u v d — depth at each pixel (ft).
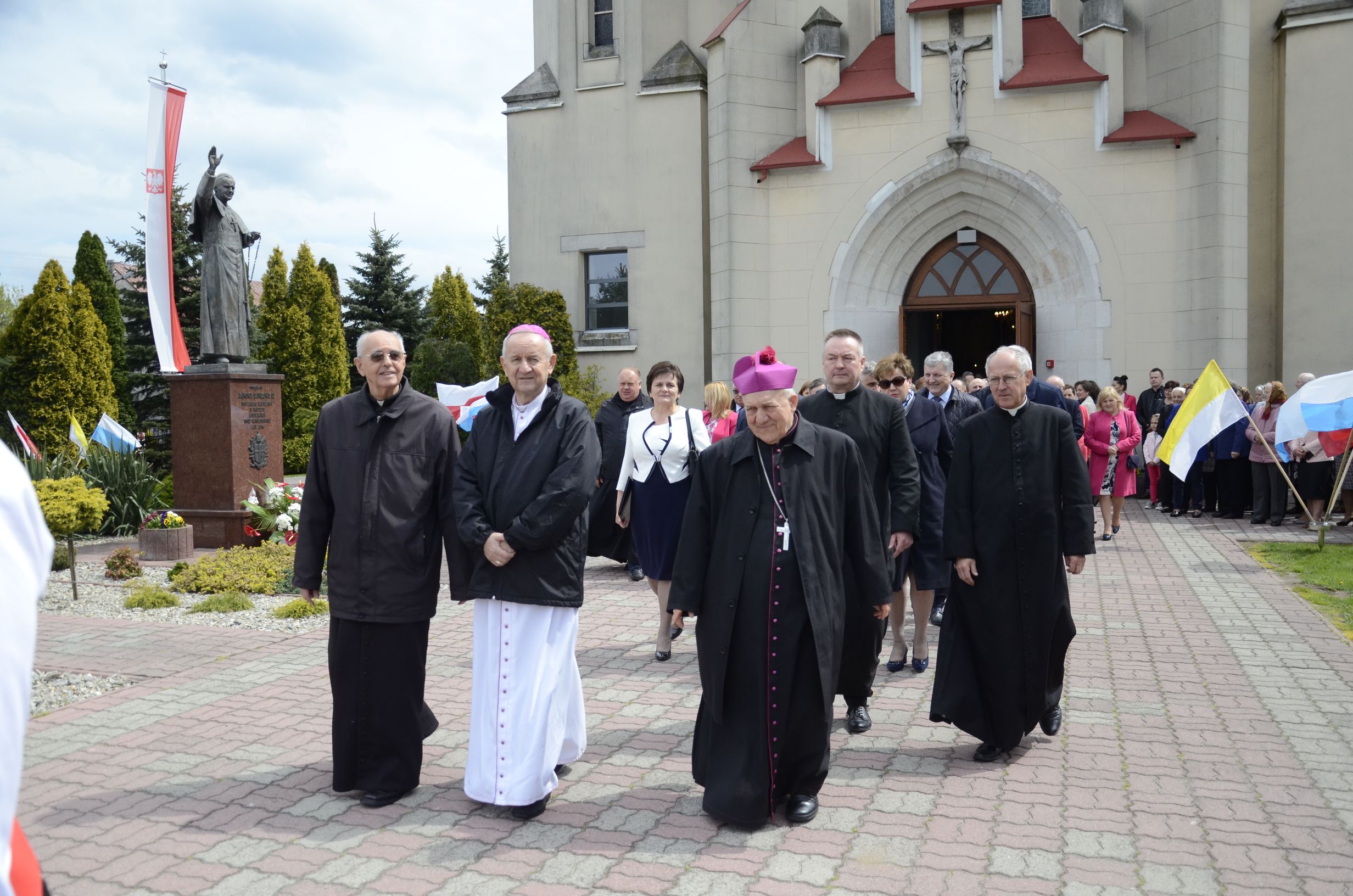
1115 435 37.73
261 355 85.25
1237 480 43.96
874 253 53.01
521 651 13.19
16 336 54.95
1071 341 50.75
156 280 38.11
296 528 32.83
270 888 11.11
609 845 12.18
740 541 12.69
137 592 28.14
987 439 15.57
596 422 28.48
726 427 29.40
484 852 12.02
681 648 22.49
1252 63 52.16
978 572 15.28
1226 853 11.73
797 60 54.70
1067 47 51.39
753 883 11.11
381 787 13.48
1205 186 47.62
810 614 12.42
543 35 59.98
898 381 21.03
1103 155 49.29
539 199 59.52
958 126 50.67
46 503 27.68
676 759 15.26
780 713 12.49
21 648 3.51
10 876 3.85
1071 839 12.17
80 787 14.21
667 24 57.88
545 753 12.98
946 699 15.20
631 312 57.93
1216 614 24.97
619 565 34.96
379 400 14.15
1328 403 33.86
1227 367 47.39
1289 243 50.29
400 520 13.62
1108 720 16.84
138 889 11.11
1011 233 51.96
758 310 53.83
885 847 12.01
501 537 13.03
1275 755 15.03
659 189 57.26
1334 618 24.41
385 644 13.58
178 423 37.22
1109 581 29.53
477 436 13.85
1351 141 48.96
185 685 19.49
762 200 53.72
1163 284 48.91
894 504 17.40
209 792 14.03
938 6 50.01
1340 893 10.73
